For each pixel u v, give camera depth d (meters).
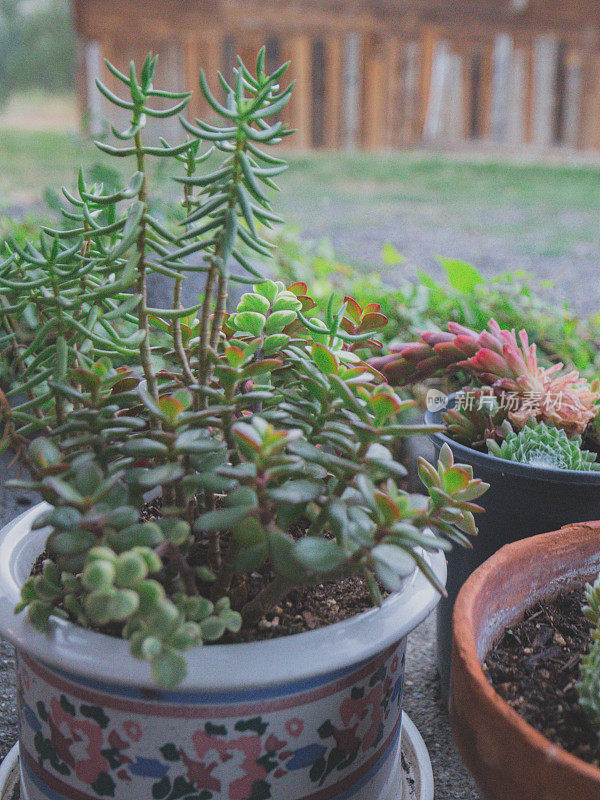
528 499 1.17
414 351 1.34
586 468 1.21
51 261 0.81
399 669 0.88
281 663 0.71
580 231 5.82
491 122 8.28
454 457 1.23
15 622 0.75
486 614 0.87
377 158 8.11
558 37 7.81
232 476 0.68
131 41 7.05
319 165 7.84
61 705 0.76
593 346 2.04
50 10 14.52
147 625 0.70
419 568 0.79
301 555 0.67
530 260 4.77
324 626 0.82
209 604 0.74
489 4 7.61
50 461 0.75
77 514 0.67
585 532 0.98
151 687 0.69
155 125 6.88
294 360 0.86
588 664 0.81
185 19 7.05
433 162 8.12
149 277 1.69
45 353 0.86
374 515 0.75
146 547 0.71
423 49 7.78
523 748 0.65
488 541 1.22
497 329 1.33
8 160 7.98
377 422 0.76
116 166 5.95
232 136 0.72
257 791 0.76
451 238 5.42
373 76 7.83
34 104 14.52
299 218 5.87
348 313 1.03
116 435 0.77
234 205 0.75
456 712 0.75
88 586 0.64
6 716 1.21
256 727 0.73
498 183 7.41
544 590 0.97
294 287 1.03
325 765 0.78
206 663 0.70
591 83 8.01
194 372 0.91
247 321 0.90
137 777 0.75
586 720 0.80
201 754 0.73
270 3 7.19
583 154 8.39
